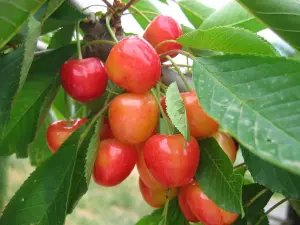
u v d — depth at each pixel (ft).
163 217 0.57
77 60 0.56
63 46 0.62
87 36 0.64
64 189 0.52
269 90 0.40
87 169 0.50
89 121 0.58
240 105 0.39
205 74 0.43
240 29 0.51
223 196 0.50
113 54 0.49
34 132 0.64
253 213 0.65
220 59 0.43
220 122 0.37
